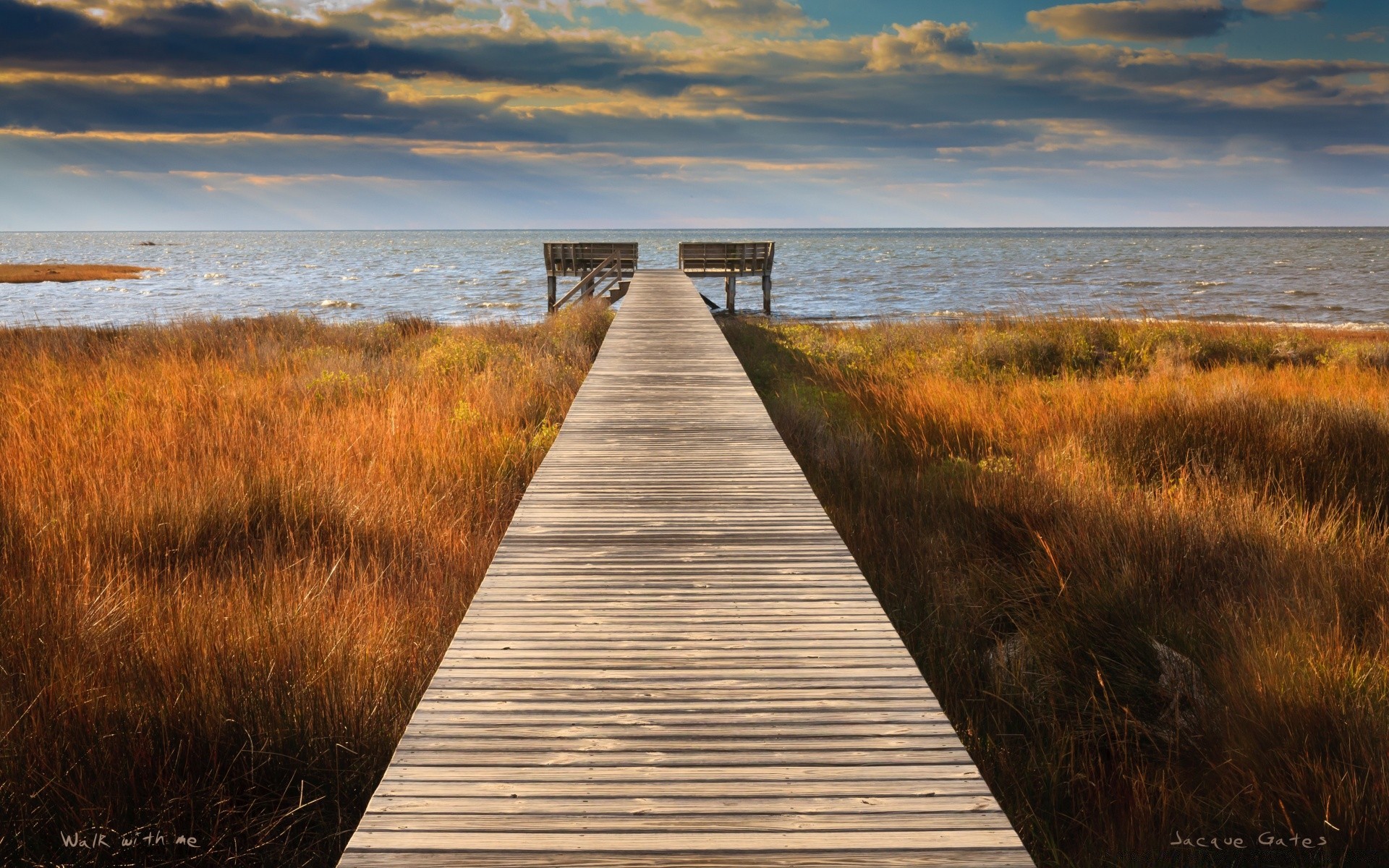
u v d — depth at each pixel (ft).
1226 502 17.53
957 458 22.36
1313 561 14.29
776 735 7.03
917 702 7.61
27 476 17.75
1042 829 8.82
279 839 8.38
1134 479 20.07
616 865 5.40
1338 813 8.49
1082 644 12.32
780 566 11.09
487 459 20.92
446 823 5.79
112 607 12.03
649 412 21.06
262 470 18.39
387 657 11.05
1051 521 16.83
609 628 9.19
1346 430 22.25
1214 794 9.48
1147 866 8.46
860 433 25.54
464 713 7.34
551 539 12.13
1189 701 11.02
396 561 15.26
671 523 12.84
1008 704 10.79
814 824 5.84
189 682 10.03
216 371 33.06
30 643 10.75
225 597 12.69
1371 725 9.52
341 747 9.16
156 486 17.04
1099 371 36.70
